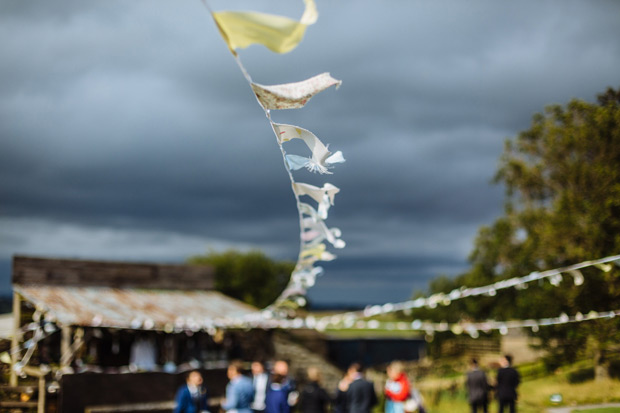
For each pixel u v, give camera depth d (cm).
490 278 2172
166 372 1830
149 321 1791
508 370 1223
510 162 1936
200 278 2423
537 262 1758
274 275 4034
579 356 1227
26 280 1898
